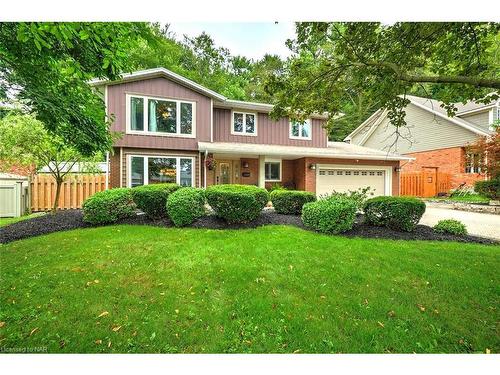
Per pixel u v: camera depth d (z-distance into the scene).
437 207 12.31
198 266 3.90
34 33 3.18
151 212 6.57
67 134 4.89
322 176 12.55
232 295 3.21
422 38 4.42
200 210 6.43
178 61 21.64
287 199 7.68
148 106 10.49
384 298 3.16
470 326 2.73
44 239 5.08
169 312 2.87
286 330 2.65
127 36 4.42
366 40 4.45
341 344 2.50
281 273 3.73
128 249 4.52
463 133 14.98
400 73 4.26
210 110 11.55
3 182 8.57
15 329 2.58
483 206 10.87
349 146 15.62
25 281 3.42
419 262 4.11
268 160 13.39
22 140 6.88
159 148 10.63
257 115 13.12
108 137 5.74
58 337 2.50
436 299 3.16
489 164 10.69
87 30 3.56
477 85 3.95
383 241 5.27
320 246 4.76
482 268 3.93
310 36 4.54
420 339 2.57
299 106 5.20
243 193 6.07
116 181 10.10
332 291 3.30
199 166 11.30
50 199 9.55
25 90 4.11
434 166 16.55
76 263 3.96
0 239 5.21
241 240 5.04
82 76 4.68
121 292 3.22
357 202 6.43
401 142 18.77
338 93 5.22
